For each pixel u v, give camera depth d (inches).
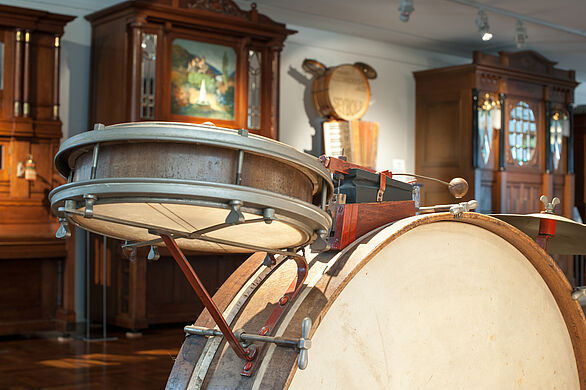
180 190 50.2
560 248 107.4
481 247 83.1
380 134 382.3
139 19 263.6
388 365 72.2
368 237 70.8
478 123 370.3
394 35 373.4
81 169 56.4
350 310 68.9
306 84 355.3
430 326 77.0
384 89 385.1
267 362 62.5
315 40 359.3
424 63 402.6
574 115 528.1
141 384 176.9
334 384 66.8
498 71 376.5
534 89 400.8
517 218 96.1
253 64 299.0
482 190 373.4
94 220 58.4
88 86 287.6
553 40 391.9
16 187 257.4
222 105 289.4
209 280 286.8
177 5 270.4
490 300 84.3
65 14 278.7
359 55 376.8
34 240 251.4
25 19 257.9
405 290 74.5
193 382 67.0
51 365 201.0
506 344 86.1
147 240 66.0
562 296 92.4
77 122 284.0
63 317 257.8
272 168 54.7
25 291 257.8
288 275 71.9
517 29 336.8
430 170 386.3
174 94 277.3
